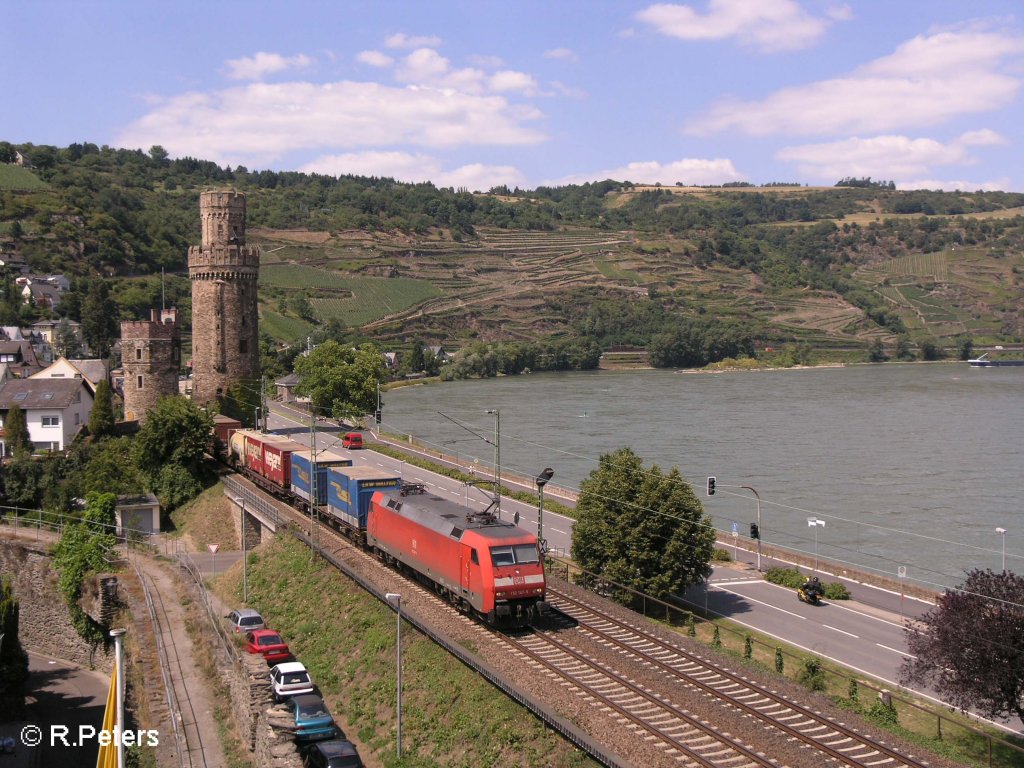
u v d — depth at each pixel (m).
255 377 125.88
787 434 149.38
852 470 118.19
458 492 93.00
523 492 93.50
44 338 189.62
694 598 59.88
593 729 31.53
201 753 38.59
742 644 50.12
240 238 124.44
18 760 49.66
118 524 78.81
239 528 81.12
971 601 38.38
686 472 115.94
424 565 47.69
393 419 172.75
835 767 29.42
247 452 89.50
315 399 147.38
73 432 107.00
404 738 37.91
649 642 42.34
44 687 60.03
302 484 71.75
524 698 34.19
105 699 58.03
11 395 106.69
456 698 38.31
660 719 32.94
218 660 45.88
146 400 111.81
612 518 57.56
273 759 33.94
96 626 62.59
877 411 183.62
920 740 35.94
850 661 47.91
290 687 42.53
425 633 43.62
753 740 31.02
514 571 41.56
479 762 34.03
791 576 63.19
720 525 89.69
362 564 54.78
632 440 142.75
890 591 61.78
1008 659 36.47
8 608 57.59
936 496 103.31
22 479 88.00
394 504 52.50
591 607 47.44
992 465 121.75
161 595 59.78
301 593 56.53
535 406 195.62
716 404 198.25
